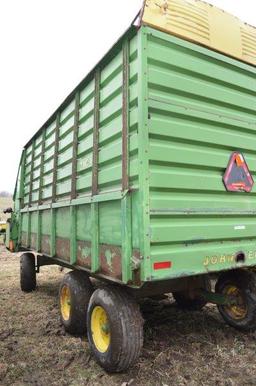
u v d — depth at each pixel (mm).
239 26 3881
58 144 5184
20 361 3682
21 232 7059
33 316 5230
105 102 3768
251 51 3943
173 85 3301
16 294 6684
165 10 3316
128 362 3201
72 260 4293
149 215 3006
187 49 3424
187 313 5066
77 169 4398
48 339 4285
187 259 3217
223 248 3512
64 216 4742
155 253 3018
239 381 3150
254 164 3943
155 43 3230
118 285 3576
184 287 3949
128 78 3312
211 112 3570
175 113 3297
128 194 3160
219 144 3611
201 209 3391
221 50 3672
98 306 3564
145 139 3055
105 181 3635
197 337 4133
